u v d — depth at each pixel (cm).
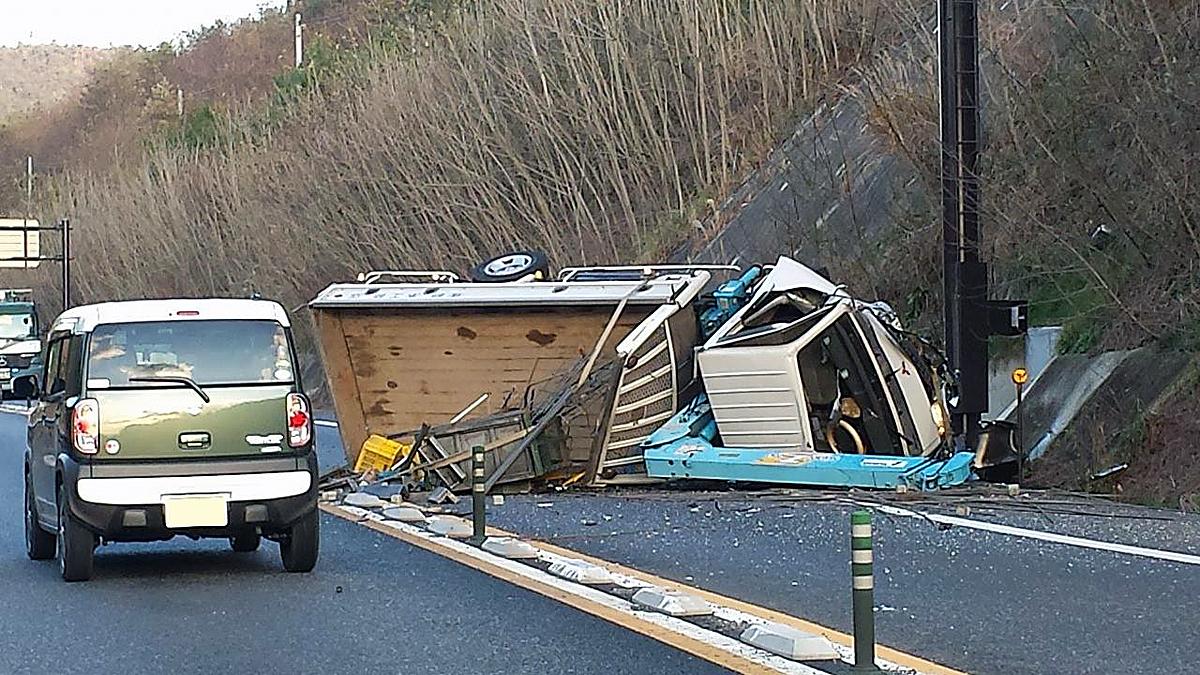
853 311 1791
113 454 1202
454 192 3844
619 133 3581
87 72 14062
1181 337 1781
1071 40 2050
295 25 7475
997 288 2123
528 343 1959
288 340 1258
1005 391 2034
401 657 944
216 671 917
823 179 2862
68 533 1223
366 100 4366
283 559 1298
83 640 1018
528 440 1792
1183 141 1828
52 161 10038
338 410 2008
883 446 1808
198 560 1373
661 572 1236
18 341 4844
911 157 2294
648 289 1872
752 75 3509
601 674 887
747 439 1805
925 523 1441
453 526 1511
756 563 1269
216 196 5209
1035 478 1792
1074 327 1962
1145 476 1659
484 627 1029
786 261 1916
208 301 1260
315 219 4356
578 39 3728
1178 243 1841
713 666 898
